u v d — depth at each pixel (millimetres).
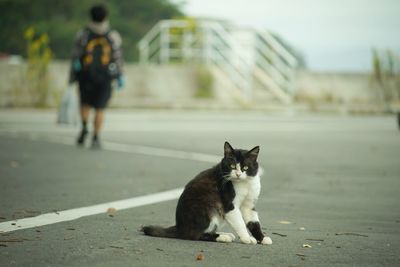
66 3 59062
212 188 7016
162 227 7125
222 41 34094
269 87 33125
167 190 10500
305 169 13320
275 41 33188
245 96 31938
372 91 33875
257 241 7066
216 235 6965
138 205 9148
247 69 32156
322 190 10828
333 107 32094
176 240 6949
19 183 10836
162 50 34969
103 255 6223
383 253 6602
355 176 12414
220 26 33500
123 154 15117
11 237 6938
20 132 19359
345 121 26922
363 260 6297
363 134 21312
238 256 6355
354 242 7102
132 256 6199
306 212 8914
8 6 55969
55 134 19062
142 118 25812
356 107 32438
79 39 15750
